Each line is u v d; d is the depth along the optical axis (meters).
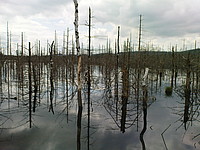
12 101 19.12
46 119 13.52
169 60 37.56
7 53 36.59
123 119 11.45
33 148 8.82
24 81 27.17
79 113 12.73
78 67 12.49
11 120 13.15
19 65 27.86
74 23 12.12
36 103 18.66
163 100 20.09
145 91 10.77
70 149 8.76
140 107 13.37
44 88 27.52
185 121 12.88
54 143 9.40
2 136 10.31
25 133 10.77
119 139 10.07
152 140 9.95
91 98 20.39
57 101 19.83
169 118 13.86
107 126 12.16
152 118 13.79
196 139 10.03
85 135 10.57
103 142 9.64
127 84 11.60
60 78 35.62
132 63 22.16
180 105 17.92
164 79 38.97
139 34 19.52
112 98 18.42
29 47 17.52
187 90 13.36
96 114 14.89
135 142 9.60
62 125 12.27
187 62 13.56
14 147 8.91
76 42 12.25
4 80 33.56
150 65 30.41
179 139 9.98
